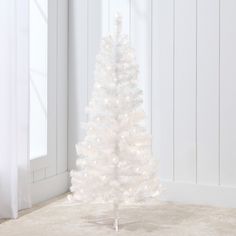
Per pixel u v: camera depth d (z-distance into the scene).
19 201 3.05
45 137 3.45
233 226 2.78
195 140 3.35
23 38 2.99
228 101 3.24
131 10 3.51
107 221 2.89
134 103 2.73
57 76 3.58
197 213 3.07
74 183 2.74
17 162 2.94
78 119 3.71
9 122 2.82
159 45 3.43
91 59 3.66
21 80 2.99
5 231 2.67
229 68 3.23
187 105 3.36
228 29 3.23
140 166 2.68
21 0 2.96
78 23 3.70
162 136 3.44
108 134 2.67
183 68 3.36
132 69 2.73
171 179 3.43
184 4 3.34
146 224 2.83
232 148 3.24
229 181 3.26
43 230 2.70
